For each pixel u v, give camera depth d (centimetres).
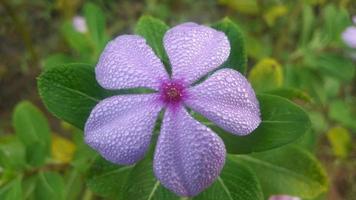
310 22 20
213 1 28
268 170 13
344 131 21
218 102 9
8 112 26
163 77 9
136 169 11
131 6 29
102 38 19
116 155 9
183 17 27
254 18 26
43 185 15
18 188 14
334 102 21
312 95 19
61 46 26
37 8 28
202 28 10
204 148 8
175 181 9
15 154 15
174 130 9
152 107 9
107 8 28
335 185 25
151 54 9
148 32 11
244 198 11
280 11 24
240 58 11
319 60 19
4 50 27
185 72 9
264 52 22
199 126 8
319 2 24
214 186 11
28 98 26
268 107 10
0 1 23
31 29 28
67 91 10
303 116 10
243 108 9
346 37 19
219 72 9
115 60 9
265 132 10
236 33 11
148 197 11
